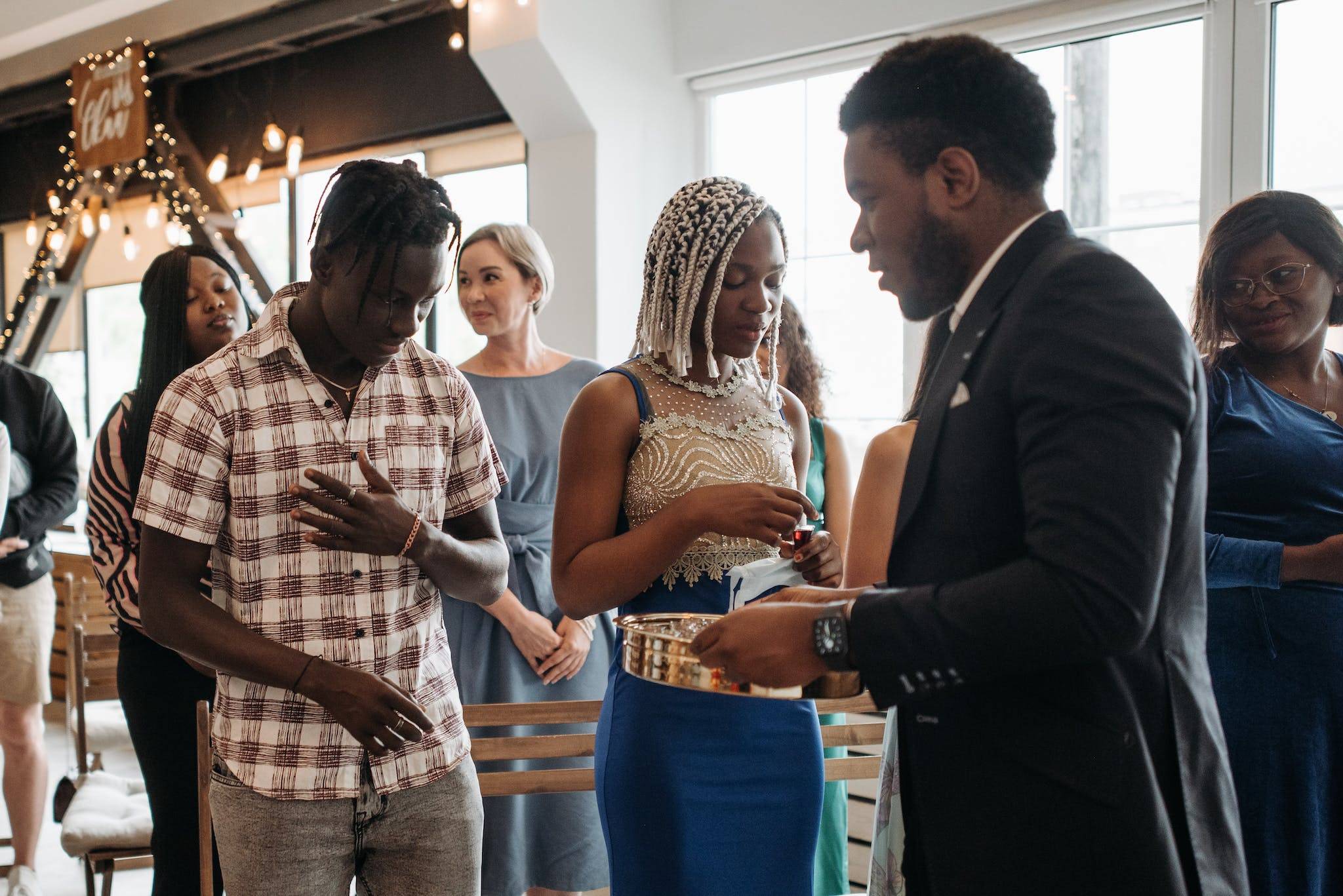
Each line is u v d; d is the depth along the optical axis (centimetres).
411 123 526
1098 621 82
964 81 98
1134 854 92
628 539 153
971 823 97
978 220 100
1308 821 171
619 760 158
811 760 164
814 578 156
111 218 727
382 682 141
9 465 301
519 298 272
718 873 156
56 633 597
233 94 619
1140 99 325
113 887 351
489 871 254
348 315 141
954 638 87
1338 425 180
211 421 143
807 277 398
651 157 416
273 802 144
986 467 95
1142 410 85
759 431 169
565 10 385
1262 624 172
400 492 154
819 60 385
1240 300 181
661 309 162
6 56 709
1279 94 301
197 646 141
